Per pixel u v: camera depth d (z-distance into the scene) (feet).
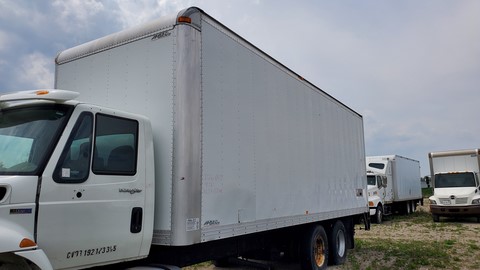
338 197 29.86
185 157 13.97
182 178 13.83
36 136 11.29
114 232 12.30
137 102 15.23
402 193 76.95
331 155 29.17
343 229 31.53
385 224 63.21
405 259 31.78
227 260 26.35
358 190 34.86
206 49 15.67
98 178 12.00
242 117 18.03
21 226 9.97
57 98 11.32
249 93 18.79
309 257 25.99
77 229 11.23
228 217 16.31
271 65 21.22
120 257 12.62
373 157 73.26
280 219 20.81
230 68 17.33
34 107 11.75
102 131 12.41
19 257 9.93
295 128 23.59
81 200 11.41
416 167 90.94
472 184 64.85
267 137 20.18
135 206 13.07
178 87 14.26
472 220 67.62
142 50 15.40
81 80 17.26
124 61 15.89
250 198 18.13
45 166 10.68
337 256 29.89
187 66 14.46
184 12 14.69
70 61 17.89
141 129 13.82
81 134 11.76
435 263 30.27
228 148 16.71
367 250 36.29
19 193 10.02
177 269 13.92
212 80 15.94
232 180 16.81
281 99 22.09
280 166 21.35
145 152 13.78
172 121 14.21
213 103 15.89
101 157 12.22
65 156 11.16
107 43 16.56
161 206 13.96
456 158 67.21
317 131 26.91
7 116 12.00
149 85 14.99
